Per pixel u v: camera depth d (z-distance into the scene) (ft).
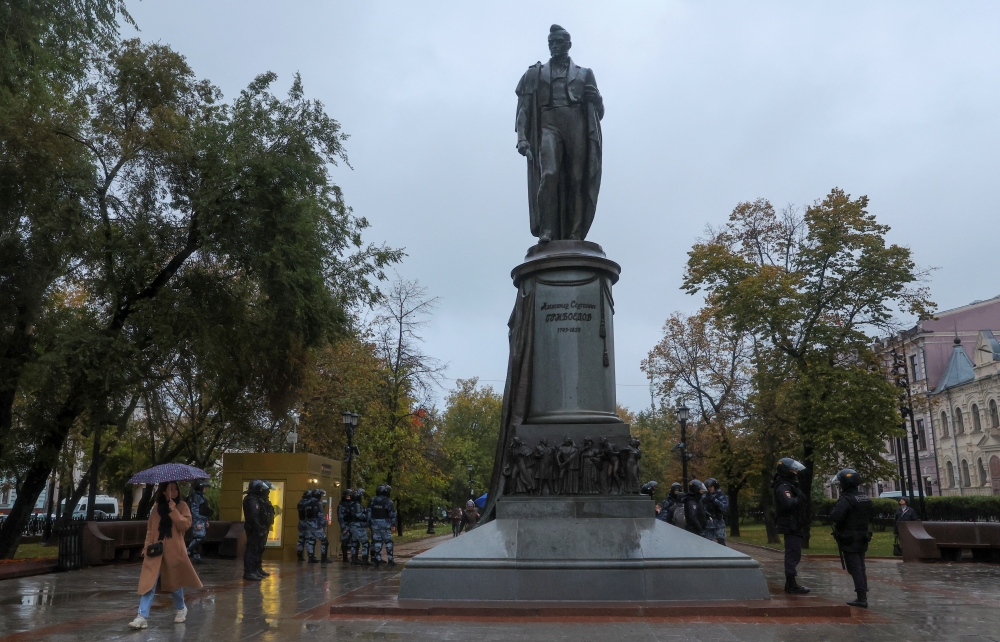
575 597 29.55
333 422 99.14
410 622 26.84
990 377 174.19
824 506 172.04
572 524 32.35
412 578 30.37
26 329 62.39
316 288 67.72
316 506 63.00
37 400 62.08
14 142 54.03
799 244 104.12
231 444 92.07
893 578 47.60
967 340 200.23
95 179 63.10
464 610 28.02
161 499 27.71
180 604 27.50
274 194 64.28
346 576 48.52
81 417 68.85
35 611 31.14
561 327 37.37
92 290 66.39
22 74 53.26
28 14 50.37
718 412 118.52
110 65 69.10
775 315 95.71
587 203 42.42
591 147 42.50
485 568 30.17
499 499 34.19
